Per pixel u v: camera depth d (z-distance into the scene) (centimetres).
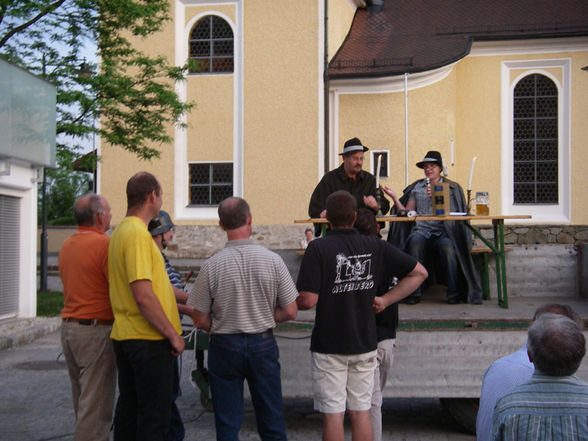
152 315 427
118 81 1549
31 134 1229
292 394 574
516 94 2069
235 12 2094
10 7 1408
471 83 2080
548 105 2050
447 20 2189
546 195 2047
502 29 2080
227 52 2114
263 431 457
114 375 477
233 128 2094
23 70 1199
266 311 456
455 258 679
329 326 454
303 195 2047
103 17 1554
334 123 2058
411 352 564
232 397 454
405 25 2227
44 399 736
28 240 1280
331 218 468
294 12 2056
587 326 545
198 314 461
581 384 270
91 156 1580
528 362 326
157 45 2136
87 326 466
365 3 2311
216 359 455
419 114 2019
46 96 1285
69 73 1495
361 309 458
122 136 1634
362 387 459
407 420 645
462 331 560
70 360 481
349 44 2184
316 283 452
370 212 524
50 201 4231
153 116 1666
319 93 2039
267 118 2069
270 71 2069
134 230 437
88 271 469
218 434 452
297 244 2045
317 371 457
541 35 2011
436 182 746
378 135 2027
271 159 2067
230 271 452
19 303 1272
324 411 454
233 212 461
